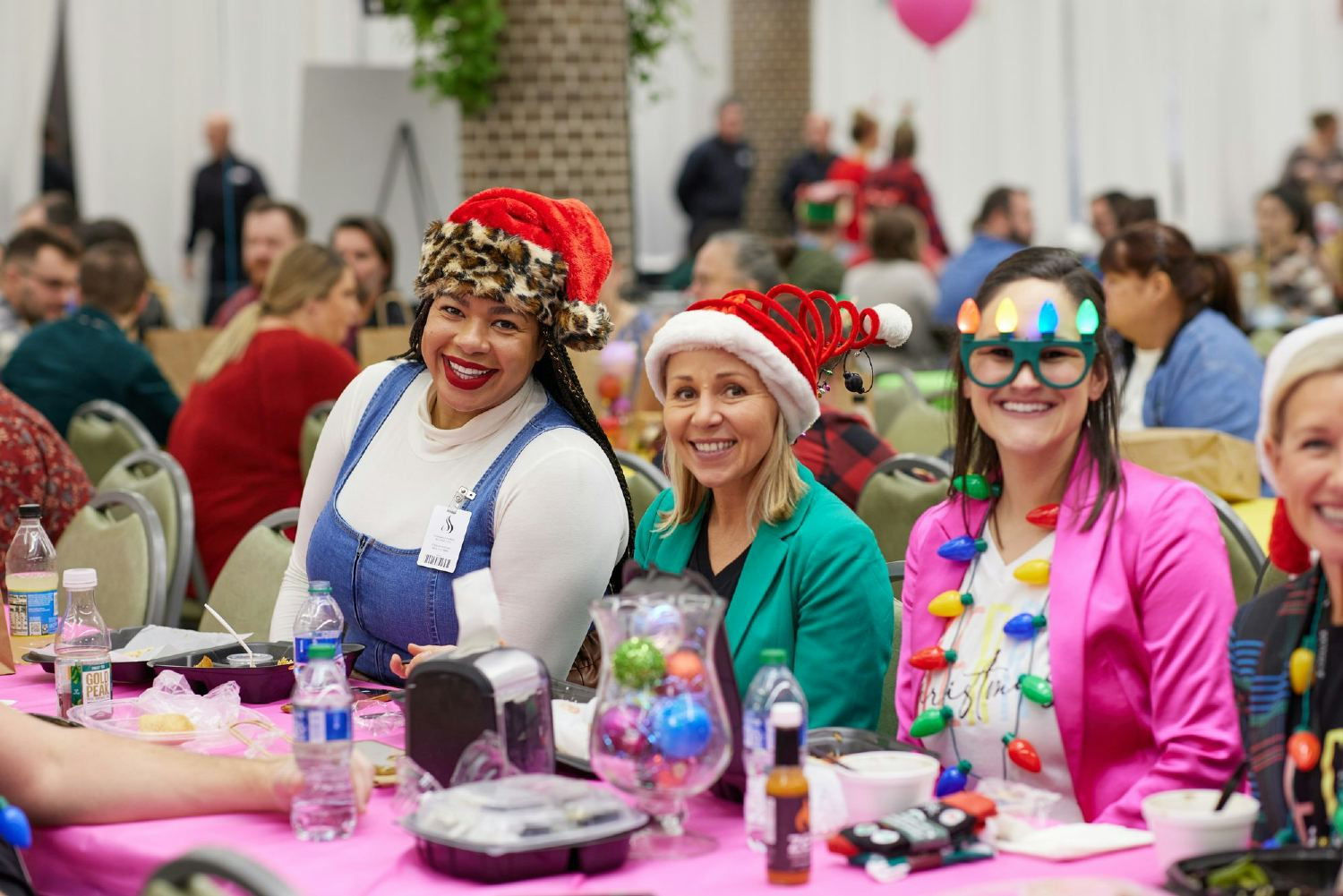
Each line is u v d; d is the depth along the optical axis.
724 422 2.42
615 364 5.70
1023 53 15.05
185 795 2.17
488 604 2.30
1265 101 15.11
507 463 2.88
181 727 2.48
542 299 2.85
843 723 2.42
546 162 7.38
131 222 11.75
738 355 2.40
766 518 2.48
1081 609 2.24
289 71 11.89
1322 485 1.78
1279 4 15.00
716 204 13.12
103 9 11.48
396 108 8.06
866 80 15.21
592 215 2.98
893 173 11.90
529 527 2.81
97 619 2.81
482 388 2.89
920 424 5.34
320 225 8.02
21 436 3.99
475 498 2.87
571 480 2.83
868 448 3.82
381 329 6.89
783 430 2.47
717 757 1.98
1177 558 2.22
